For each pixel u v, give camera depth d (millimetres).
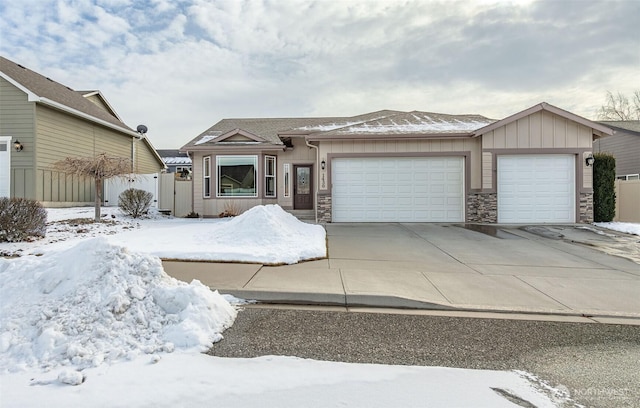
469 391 2512
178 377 2609
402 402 2350
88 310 3332
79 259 3918
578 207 11836
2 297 3531
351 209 12586
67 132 14109
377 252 7633
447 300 4668
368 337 3520
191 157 15875
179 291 3717
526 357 3119
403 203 12508
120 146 17734
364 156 12508
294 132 14586
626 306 4547
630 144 19250
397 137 12211
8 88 12469
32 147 12492
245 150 15141
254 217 8367
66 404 2252
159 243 7617
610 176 12117
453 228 10992
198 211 15523
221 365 2836
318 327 3779
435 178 12469
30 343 2957
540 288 5258
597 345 3408
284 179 15812
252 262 6418
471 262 6820
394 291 4875
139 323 3344
